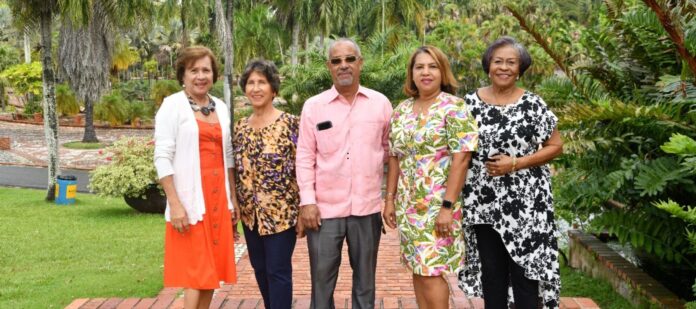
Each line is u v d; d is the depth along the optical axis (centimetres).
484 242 362
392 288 650
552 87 566
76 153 2827
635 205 520
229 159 407
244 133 402
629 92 530
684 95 434
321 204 380
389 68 1878
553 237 354
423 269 352
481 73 1576
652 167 446
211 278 381
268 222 395
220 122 396
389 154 384
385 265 755
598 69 528
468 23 1761
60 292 626
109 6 1562
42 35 1538
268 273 402
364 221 379
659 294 503
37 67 4162
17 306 574
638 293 530
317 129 378
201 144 384
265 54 3453
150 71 5581
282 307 400
